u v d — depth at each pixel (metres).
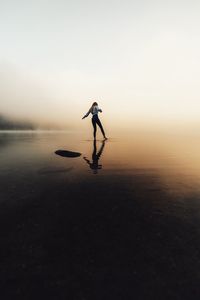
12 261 2.38
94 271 2.21
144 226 3.03
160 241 2.68
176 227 2.99
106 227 3.03
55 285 2.05
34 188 4.62
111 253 2.48
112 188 4.61
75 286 2.03
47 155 8.72
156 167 6.54
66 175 5.67
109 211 3.51
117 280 2.09
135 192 4.36
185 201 3.87
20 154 8.95
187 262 2.32
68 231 2.95
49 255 2.47
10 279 2.13
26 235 2.86
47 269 2.25
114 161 7.49
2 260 2.39
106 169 6.32
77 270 2.23
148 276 2.13
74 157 8.27
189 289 1.98
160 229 2.95
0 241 2.73
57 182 5.05
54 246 2.62
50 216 3.36
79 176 5.57
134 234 2.84
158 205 3.71
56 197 4.12
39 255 2.47
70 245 2.64
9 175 5.64
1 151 9.79
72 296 1.93
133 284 2.04
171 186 4.72
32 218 3.30
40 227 3.05
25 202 3.89
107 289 1.99
